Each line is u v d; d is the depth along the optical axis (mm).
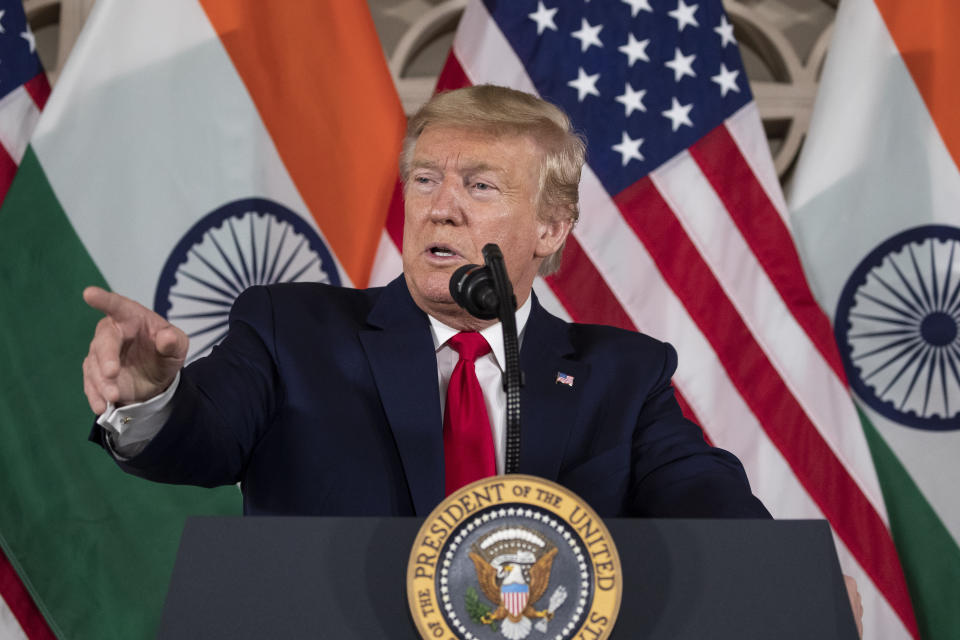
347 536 3078
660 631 3020
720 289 9977
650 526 3186
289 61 9859
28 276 9016
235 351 5043
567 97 10227
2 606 9062
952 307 10109
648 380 5570
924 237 10203
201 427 4160
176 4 9719
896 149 10375
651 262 10008
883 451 10039
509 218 5320
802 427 9727
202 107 9578
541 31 10320
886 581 9406
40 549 8602
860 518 9555
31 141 9242
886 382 10117
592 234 10016
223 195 9469
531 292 5723
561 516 2994
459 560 2932
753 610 3053
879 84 10484
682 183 10188
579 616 2896
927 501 9914
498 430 5098
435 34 12047
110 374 3164
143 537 8781
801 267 10086
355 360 5160
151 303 9227
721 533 3186
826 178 10445
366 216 9805
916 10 10555
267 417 4980
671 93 10383
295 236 9586
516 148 5391
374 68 10094
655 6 10570
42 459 8734
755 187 10266
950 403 10047
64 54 11336
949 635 9641
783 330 9922
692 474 5023
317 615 2961
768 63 12141
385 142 9945
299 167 9719
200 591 2992
